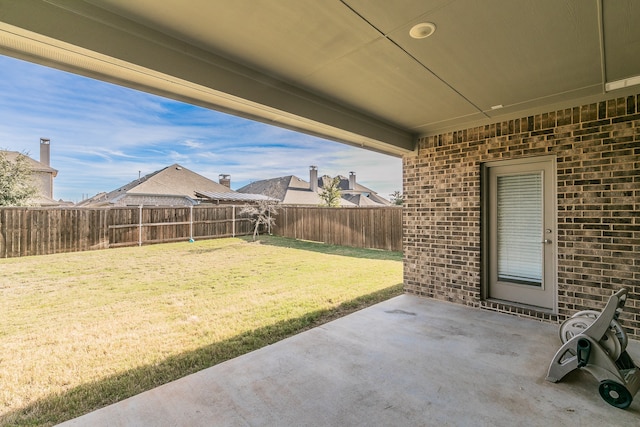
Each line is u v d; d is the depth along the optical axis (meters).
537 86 3.19
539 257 4.04
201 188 22.09
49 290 5.29
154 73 2.31
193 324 3.82
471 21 2.09
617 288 3.32
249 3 1.91
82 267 7.10
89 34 1.99
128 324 3.81
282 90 3.13
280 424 2.03
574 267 3.61
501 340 3.29
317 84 3.16
